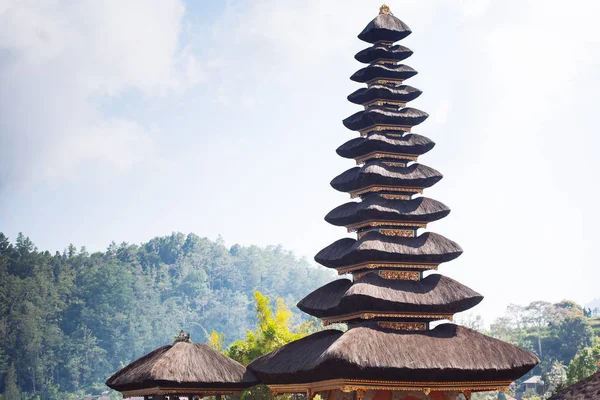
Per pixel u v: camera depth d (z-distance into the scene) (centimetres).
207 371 5047
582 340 17925
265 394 6412
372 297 4719
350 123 5497
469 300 4847
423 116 5409
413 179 5181
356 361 4312
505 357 4609
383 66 5506
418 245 5012
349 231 5306
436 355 4516
